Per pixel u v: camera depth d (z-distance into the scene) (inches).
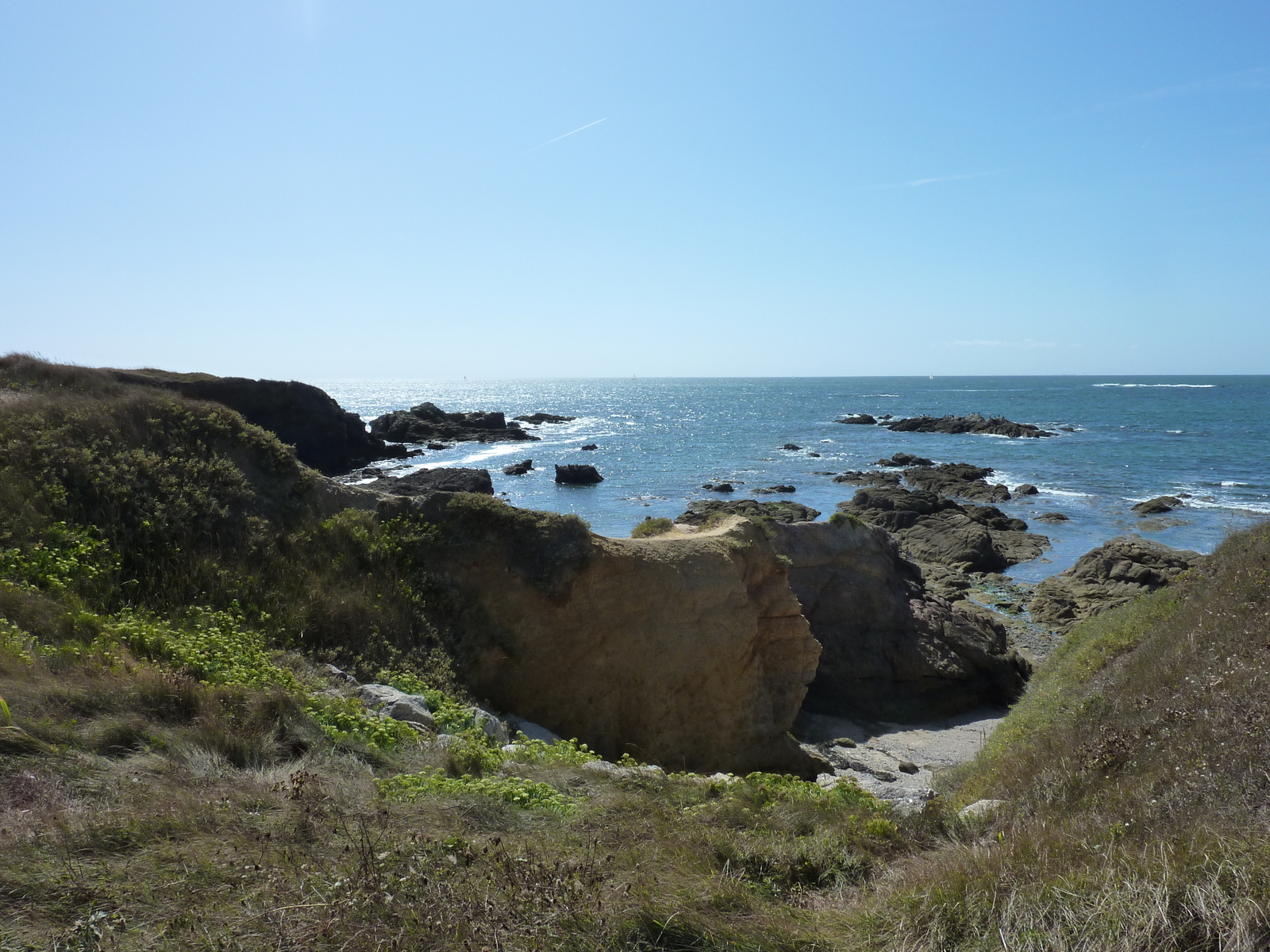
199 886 195.2
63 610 408.2
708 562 707.4
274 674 418.6
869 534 1047.0
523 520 675.4
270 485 652.1
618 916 200.2
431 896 195.5
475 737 430.0
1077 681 569.9
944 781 548.4
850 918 222.8
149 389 752.3
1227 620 444.8
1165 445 3117.6
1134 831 255.8
